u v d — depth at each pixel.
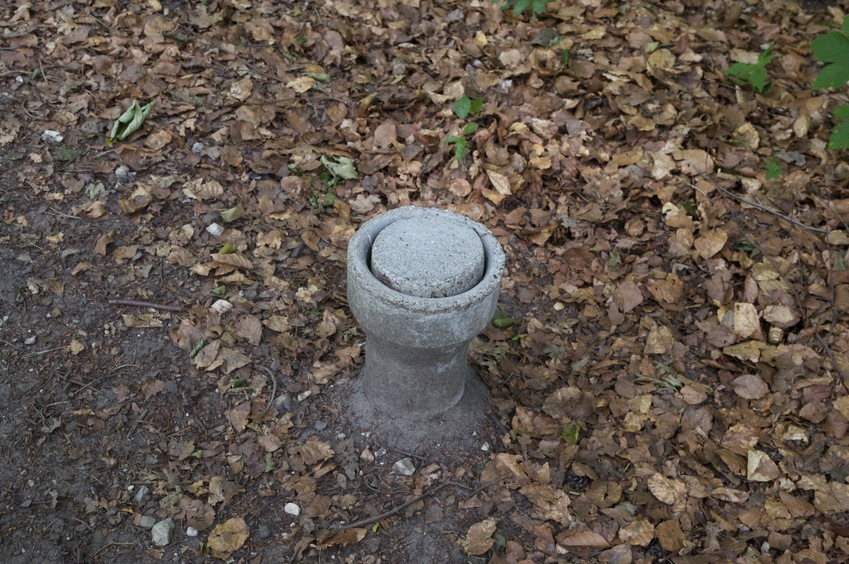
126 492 1.72
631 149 2.38
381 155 2.29
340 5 2.62
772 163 2.29
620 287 2.10
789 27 2.80
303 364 1.92
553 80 2.50
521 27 2.63
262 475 1.77
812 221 2.26
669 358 2.00
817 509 1.77
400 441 1.81
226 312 1.97
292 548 1.69
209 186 2.16
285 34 2.51
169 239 2.06
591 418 1.89
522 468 1.80
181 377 1.87
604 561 1.69
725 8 2.80
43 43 2.36
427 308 1.56
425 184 2.28
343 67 2.47
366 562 1.68
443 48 2.56
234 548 1.67
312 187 2.21
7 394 1.80
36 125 2.19
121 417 1.80
